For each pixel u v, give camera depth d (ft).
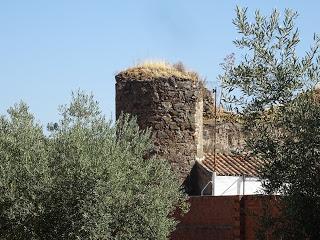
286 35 43.39
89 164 63.10
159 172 75.92
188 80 123.85
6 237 64.03
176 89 122.93
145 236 68.13
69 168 63.57
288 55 43.37
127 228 66.95
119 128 75.72
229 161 124.36
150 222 68.13
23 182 63.10
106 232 62.95
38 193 62.95
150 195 69.10
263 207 44.37
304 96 42.63
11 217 61.93
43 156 64.28
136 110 123.13
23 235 63.77
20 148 65.51
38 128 68.74
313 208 41.47
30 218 62.85
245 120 44.01
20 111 69.92
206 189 117.60
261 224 43.75
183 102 123.24
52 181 63.26
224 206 80.43
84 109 71.77
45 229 63.52
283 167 42.24
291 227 42.14
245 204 74.28
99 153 64.80
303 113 41.52
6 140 65.77
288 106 42.27
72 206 62.95
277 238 42.93
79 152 64.39
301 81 42.91
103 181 63.21
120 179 64.39
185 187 122.11
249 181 116.06
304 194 41.55
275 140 42.93
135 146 74.59
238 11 44.06
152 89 122.31
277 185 42.50
